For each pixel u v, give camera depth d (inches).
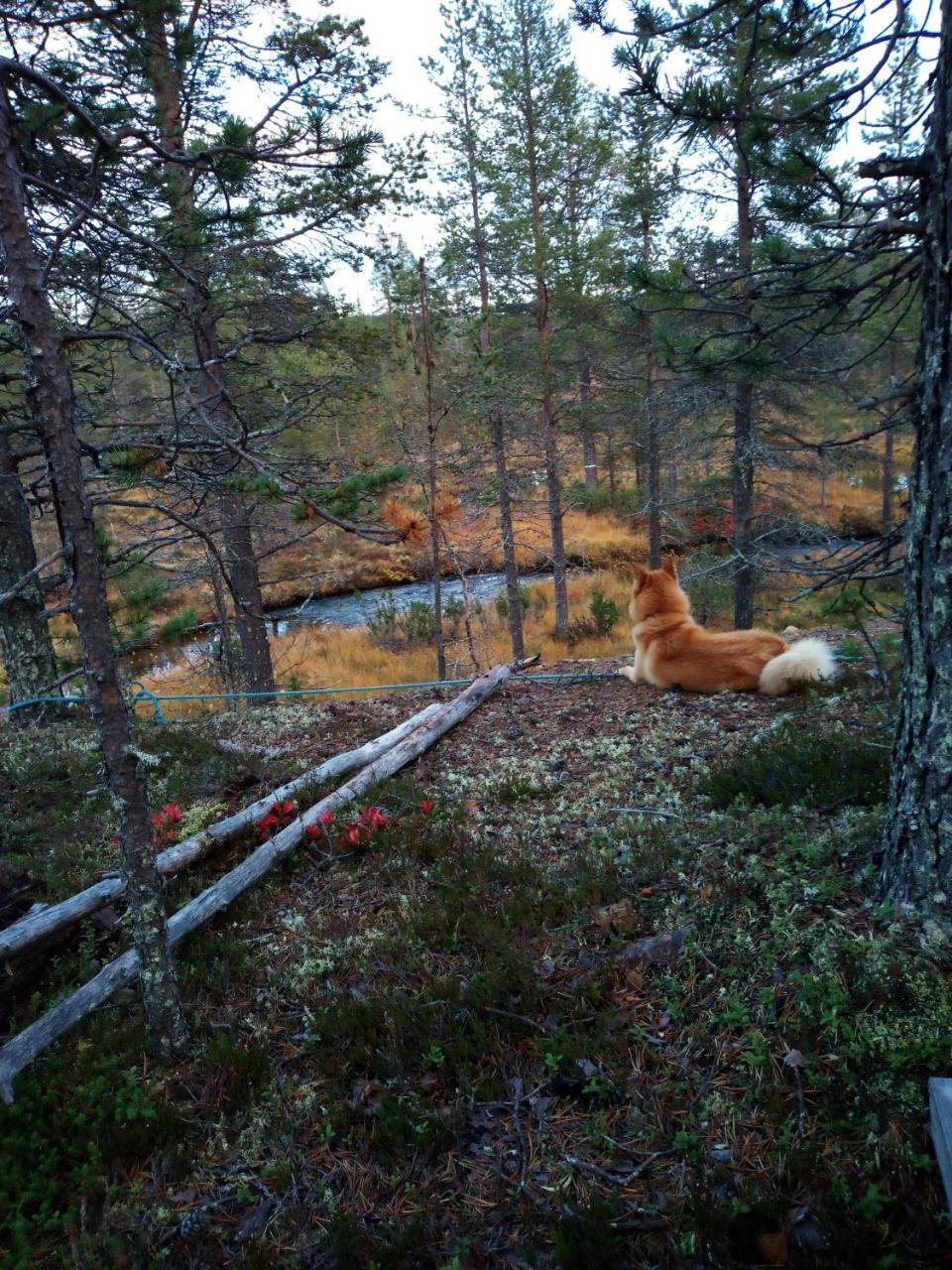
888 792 167.6
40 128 125.6
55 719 344.2
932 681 119.3
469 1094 120.6
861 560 167.8
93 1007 148.7
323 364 474.3
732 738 241.8
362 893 184.1
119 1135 121.1
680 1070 116.3
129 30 175.2
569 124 661.3
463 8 614.5
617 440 909.2
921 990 109.0
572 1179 104.9
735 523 570.3
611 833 187.2
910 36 124.8
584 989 133.0
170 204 265.7
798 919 131.1
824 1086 106.0
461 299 666.8
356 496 118.7
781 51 153.8
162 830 210.2
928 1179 93.3
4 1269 101.6
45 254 211.0
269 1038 141.8
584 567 1008.2
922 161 121.8
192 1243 105.8
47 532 618.2
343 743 284.5
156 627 637.3
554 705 308.5
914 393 127.6
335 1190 111.3
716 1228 92.0
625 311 587.2
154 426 165.6
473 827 207.6
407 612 860.6
